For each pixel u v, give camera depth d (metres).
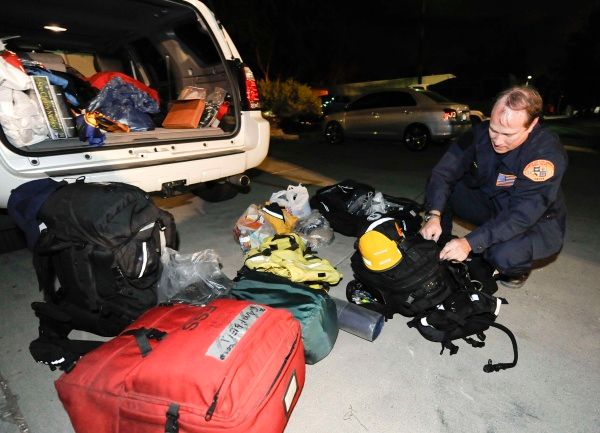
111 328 1.76
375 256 1.77
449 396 1.53
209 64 3.39
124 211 1.65
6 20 3.44
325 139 8.73
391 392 1.55
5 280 2.39
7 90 1.93
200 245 2.87
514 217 1.77
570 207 3.79
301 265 2.08
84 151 2.10
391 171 5.41
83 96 3.29
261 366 1.23
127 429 1.18
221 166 2.80
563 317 2.00
